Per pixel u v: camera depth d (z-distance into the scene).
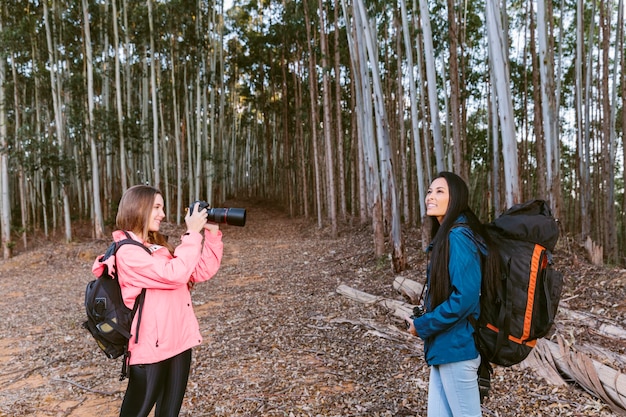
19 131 18.05
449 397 2.07
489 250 1.96
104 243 18.47
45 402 4.20
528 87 22.12
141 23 22.55
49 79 22.03
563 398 3.49
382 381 4.04
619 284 6.23
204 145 26.34
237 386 4.15
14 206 27.14
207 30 26.81
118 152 25.33
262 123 42.59
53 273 14.45
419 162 12.81
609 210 16.00
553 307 1.95
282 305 7.66
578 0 15.89
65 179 18.67
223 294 9.34
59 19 20.34
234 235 22.33
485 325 2.02
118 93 20.53
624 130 15.52
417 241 12.96
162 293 2.26
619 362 3.98
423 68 20.02
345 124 29.45
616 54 16.61
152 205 2.40
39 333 7.18
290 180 28.28
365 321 5.91
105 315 2.19
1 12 19.02
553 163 9.89
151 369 2.23
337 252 13.70
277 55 30.05
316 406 3.60
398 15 16.62
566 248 8.73
